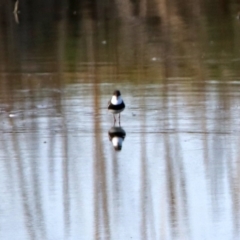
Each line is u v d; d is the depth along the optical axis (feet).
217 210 38.83
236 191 40.65
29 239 36.42
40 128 50.67
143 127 50.14
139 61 73.20
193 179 42.55
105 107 55.01
